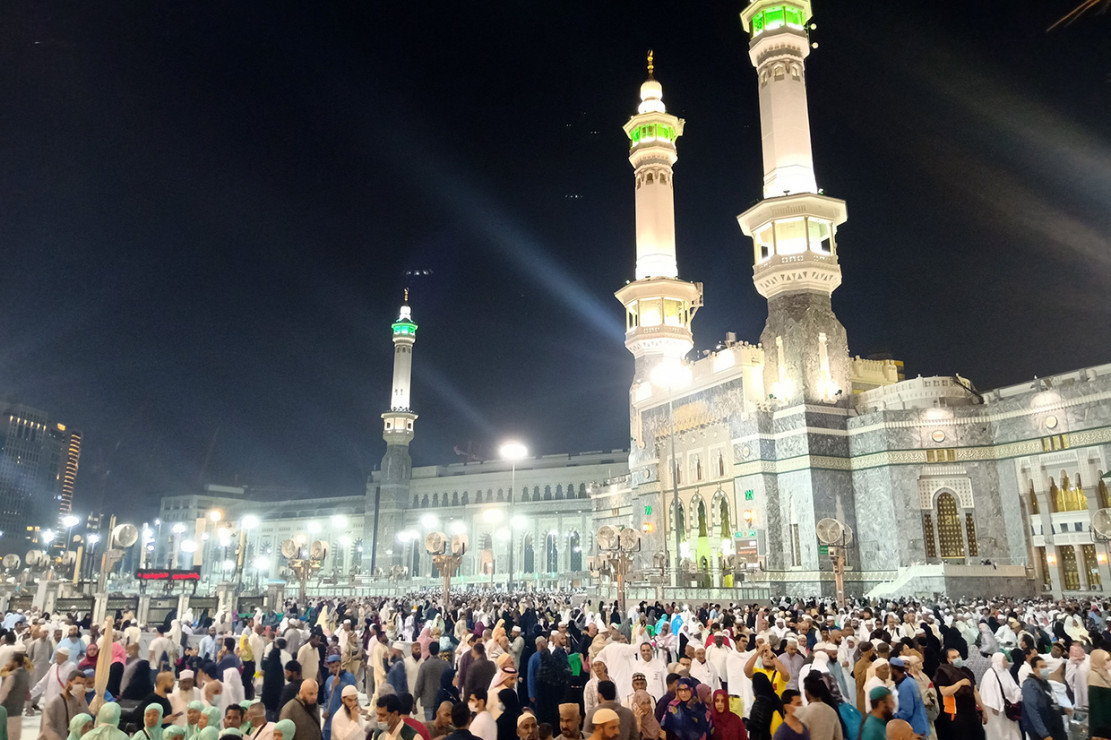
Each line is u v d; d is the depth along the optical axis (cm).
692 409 6575
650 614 3150
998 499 4975
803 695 1315
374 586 11062
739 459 5888
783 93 6272
